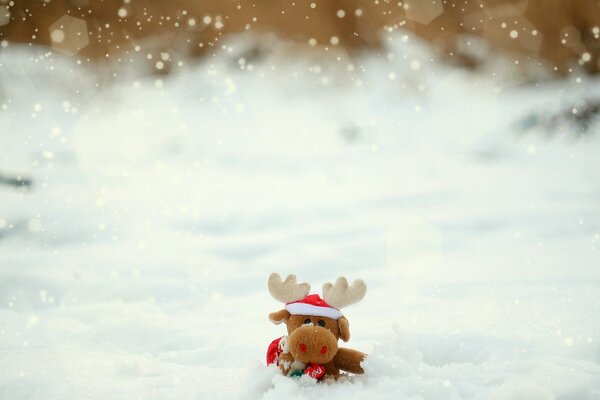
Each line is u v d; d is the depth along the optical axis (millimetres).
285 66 7332
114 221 3418
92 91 6316
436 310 2180
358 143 5672
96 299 2432
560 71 6629
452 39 7516
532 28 7008
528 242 2986
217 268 2736
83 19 7332
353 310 2238
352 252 2949
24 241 3064
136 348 2049
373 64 7246
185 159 5133
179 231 3369
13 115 5309
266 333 2102
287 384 1679
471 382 1730
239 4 8031
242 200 4023
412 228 3340
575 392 1658
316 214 3723
